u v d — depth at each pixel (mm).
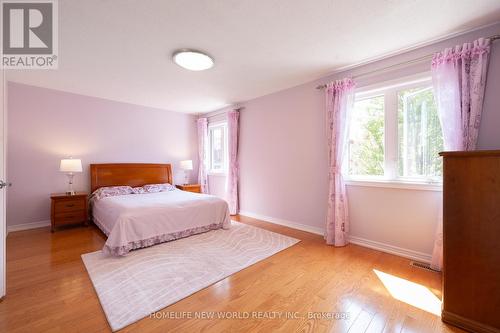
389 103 2600
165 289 1812
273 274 2074
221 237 3041
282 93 3678
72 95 3842
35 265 2232
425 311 1569
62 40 2164
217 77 3150
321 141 3188
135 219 2561
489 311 1323
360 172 2877
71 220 3467
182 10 1751
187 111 5277
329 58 2596
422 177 2381
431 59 2260
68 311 1551
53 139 3682
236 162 4480
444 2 1687
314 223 3289
